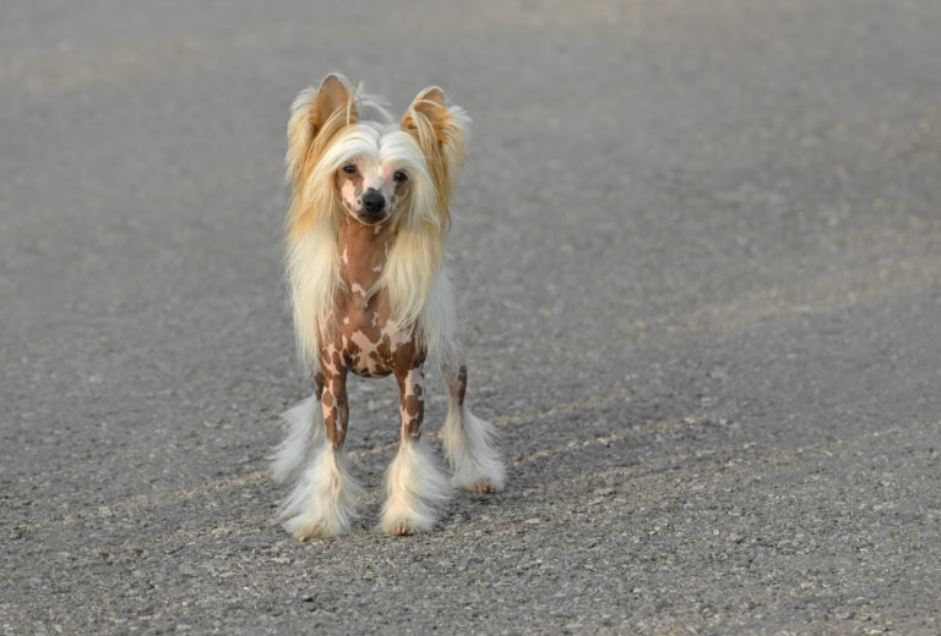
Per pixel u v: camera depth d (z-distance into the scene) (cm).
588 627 722
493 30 2434
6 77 2211
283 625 730
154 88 2152
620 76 2158
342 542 832
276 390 1105
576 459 956
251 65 2252
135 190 1717
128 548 827
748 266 1396
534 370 1138
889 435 981
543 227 1543
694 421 1021
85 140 1922
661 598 751
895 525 835
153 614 745
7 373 1148
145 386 1116
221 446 991
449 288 852
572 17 2519
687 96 2052
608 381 1109
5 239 1536
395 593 764
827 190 1641
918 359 1134
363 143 779
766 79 2127
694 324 1241
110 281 1402
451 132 806
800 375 1109
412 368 838
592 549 815
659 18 2497
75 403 1079
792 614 729
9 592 771
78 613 746
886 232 1488
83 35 2452
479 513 872
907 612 728
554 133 1898
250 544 831
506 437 998
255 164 1812
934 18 2453
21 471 945
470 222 1566
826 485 898
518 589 766
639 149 1822
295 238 832
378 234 808
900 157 1759
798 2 2584
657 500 883
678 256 1434
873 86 2077
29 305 1330
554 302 1311
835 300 1288
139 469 949
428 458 866
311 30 2456
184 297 1350
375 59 2258
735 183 1677
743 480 911
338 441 848
